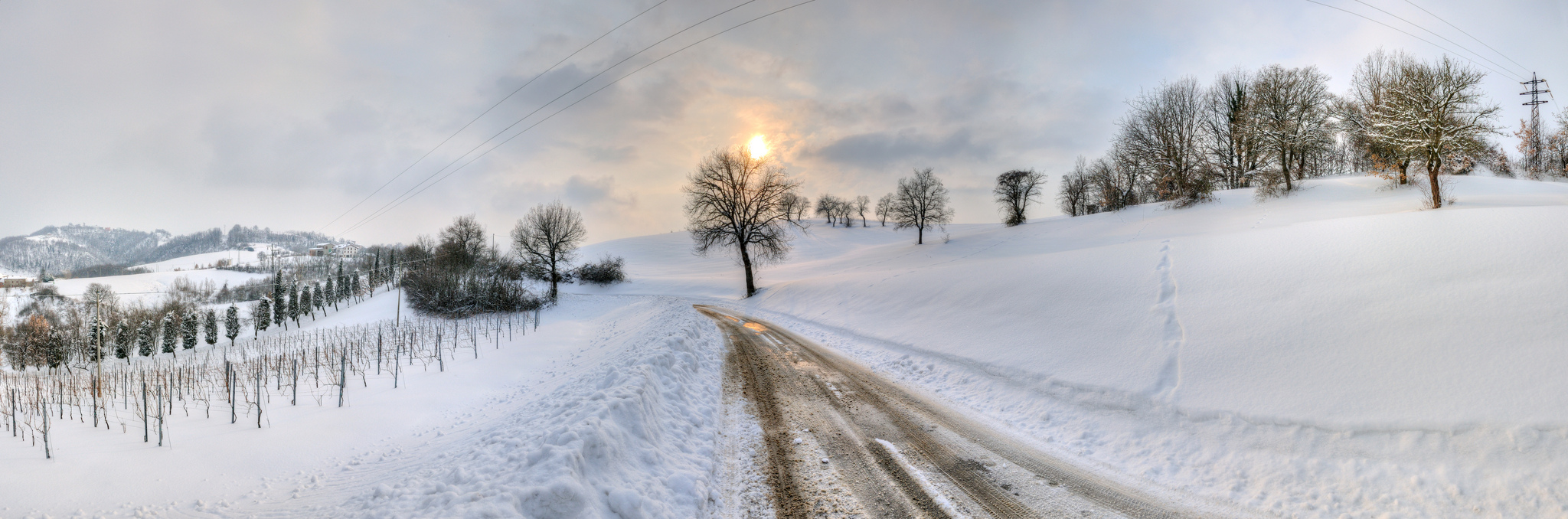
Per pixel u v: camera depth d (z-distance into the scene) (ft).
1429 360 23.95
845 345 55.11
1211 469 22.22
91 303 147.43
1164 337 33.83
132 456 28.68
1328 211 82.74
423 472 23.36
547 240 177.37
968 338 45.88
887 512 18.98
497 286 133.49
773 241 130.11
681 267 250.78
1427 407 21.50
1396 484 19.21
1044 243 128.36
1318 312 30.91
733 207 126.21
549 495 16.07
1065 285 48.42
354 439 34.78
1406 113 66.28
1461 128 60.49
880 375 41.60
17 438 31.07
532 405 35.17
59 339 129.80
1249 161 142.00
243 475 27.58
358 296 229.45
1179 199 130.93
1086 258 54.90
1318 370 26.02
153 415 37.45
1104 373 32.32
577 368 52.11
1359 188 102.06
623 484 19.06
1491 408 20.35
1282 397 24.99
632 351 44.88
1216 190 137.49
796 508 19.33
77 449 29.35
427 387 49.14
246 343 142.20
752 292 126.72
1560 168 127.54
